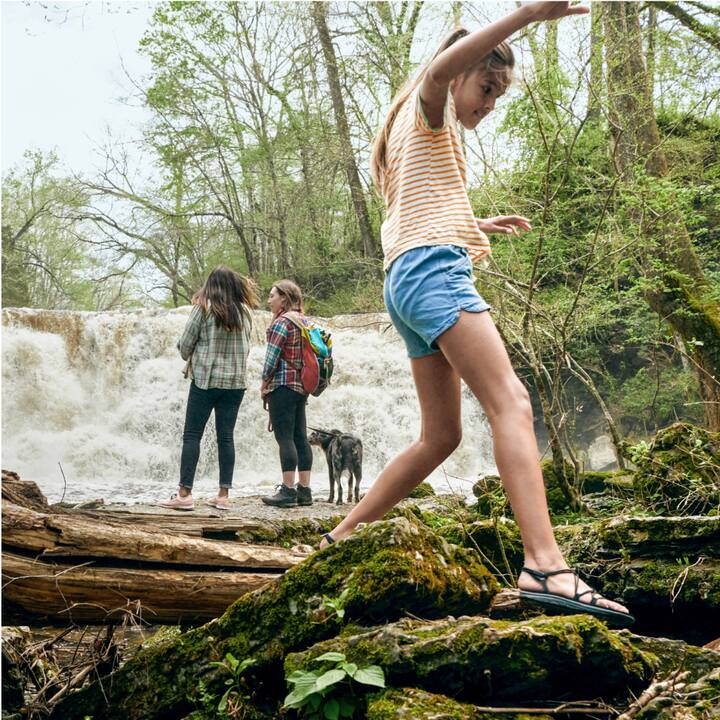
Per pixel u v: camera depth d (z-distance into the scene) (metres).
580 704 1.99
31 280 28.44
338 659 1.93
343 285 23.53
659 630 3.53
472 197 6.62
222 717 2.16
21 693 2.67
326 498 9.53
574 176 6.95
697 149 8.01
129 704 2.43
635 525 3.66
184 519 4.54
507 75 2.41
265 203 24.83
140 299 29.17
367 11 12.29
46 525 2.79
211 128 24.02
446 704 1.85
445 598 2.28
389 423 15.24
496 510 4.02
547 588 2.12
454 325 2.23
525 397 2.22
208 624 2.40
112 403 15.02
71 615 2.80
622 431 15.17
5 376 14.13
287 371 7.02
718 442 4.97
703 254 8.55
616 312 11.52
